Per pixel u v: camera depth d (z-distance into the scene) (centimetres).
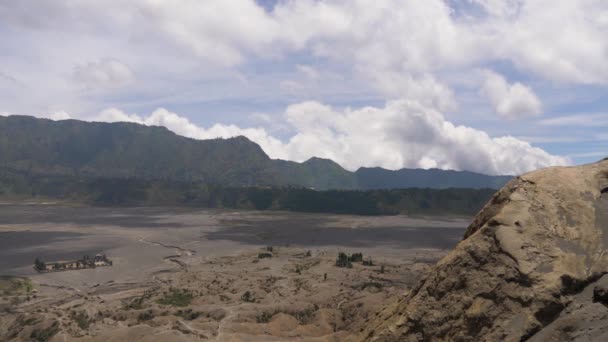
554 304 2767
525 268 2919
